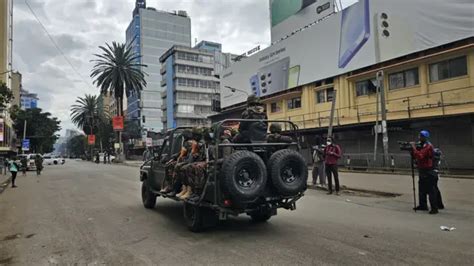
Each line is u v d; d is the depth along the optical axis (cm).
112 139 7856
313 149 1456
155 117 11150
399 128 2267
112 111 13500
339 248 571
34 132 8369
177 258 548
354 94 2688
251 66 4038
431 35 2105
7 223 882
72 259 564
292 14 3569
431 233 659
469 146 1908
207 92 8656
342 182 1541
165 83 8894
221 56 7781
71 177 2428
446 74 2050
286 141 739
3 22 5931
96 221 862
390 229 697
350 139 2661
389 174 1862
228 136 687
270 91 3666
